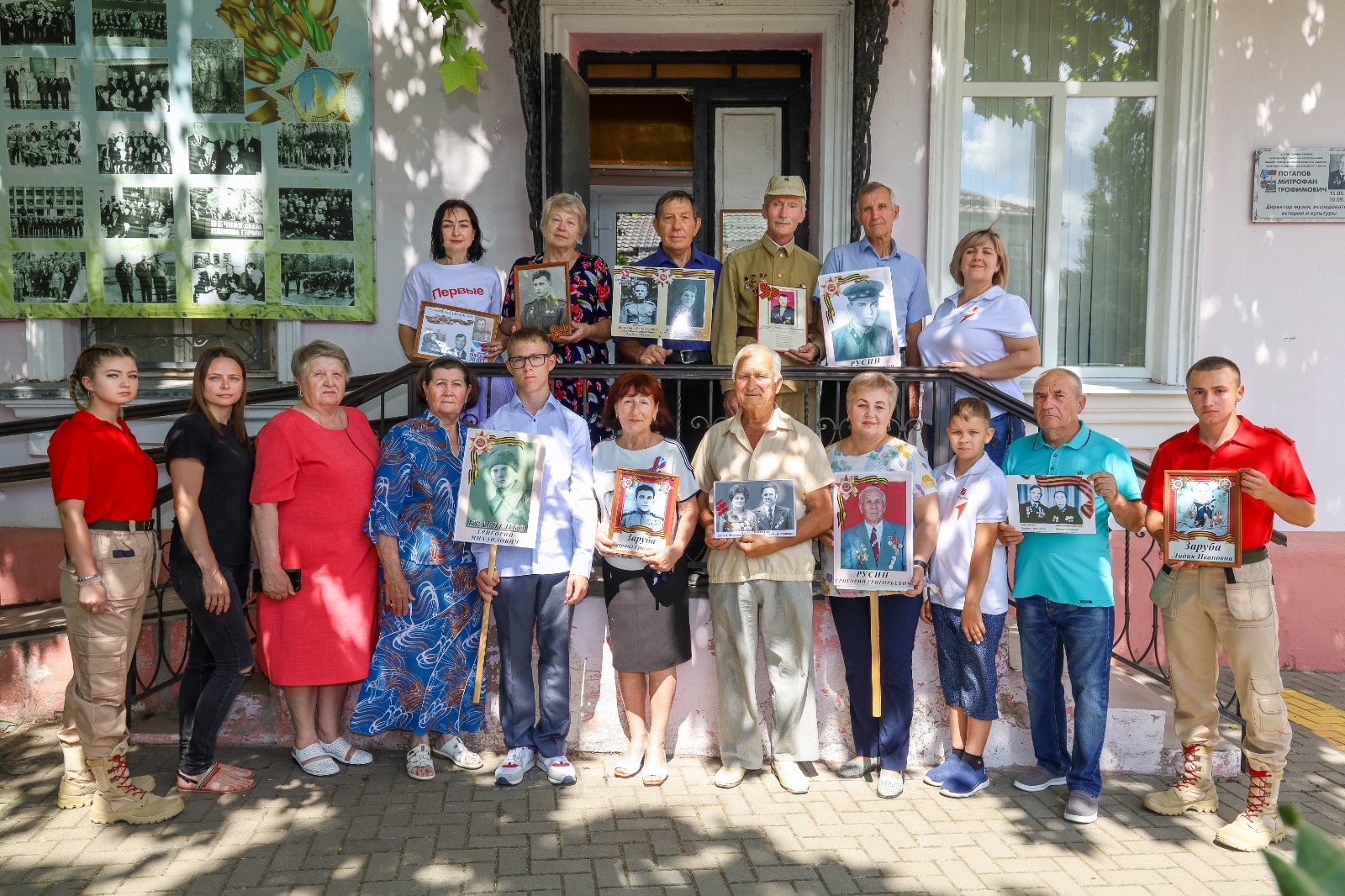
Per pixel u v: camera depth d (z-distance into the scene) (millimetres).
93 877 3223
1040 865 3406
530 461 3891
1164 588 3842
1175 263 5996
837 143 6020
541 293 4586
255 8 5855
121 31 5867
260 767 4133
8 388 5902
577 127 5988
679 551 3957
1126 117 6176
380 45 5938
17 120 5898
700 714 4352
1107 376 6262
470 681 4078
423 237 6020
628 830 3609
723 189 6512
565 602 4012
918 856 3451
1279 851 3502
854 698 4094
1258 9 5852
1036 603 3910
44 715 4855
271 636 3969
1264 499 3535
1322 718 5074
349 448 3996
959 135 6039
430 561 3990
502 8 5723
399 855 3387
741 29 5980
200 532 3699
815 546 4824
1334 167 5883
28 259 5965
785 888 3219
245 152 5938
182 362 6176
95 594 3465
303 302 6023
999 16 6141
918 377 4402
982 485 3916
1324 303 5973
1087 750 3775
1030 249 6270
